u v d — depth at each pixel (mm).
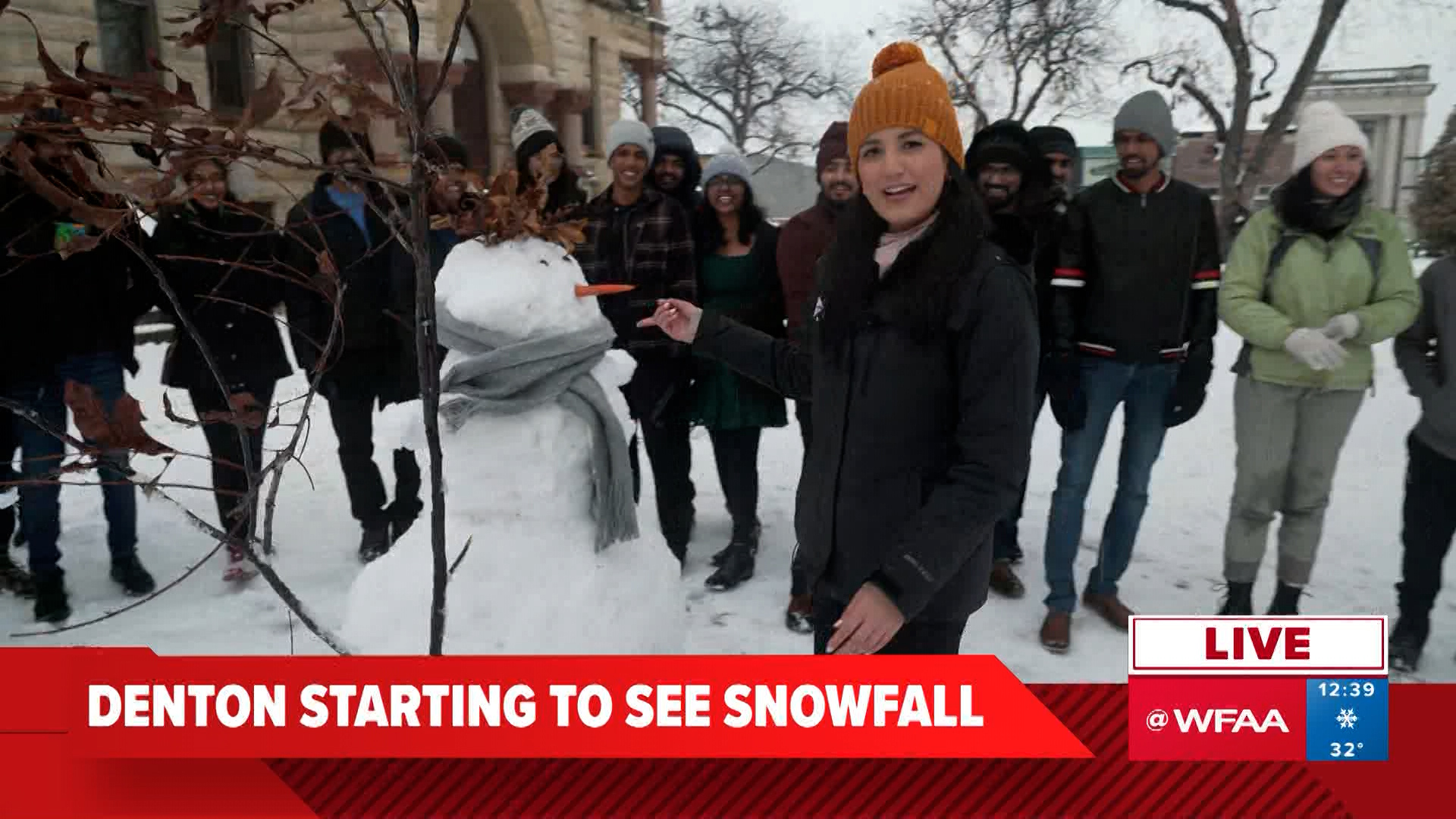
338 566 4266
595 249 3896
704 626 3703
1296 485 3385
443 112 14945
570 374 1999
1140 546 4645
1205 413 7148
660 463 4043
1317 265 3164
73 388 1315
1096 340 3488
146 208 1306
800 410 3803
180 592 3934
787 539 4695
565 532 2006
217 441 3924
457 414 1959
